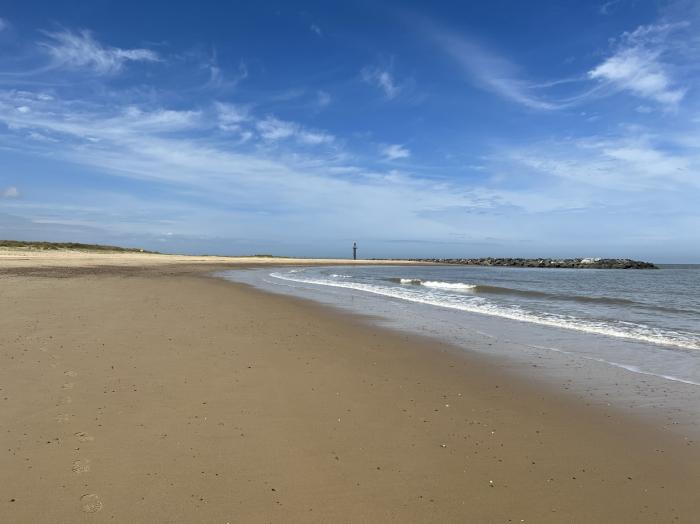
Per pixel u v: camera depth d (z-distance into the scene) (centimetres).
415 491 399
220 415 557
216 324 1176
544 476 435
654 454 489
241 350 896
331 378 741
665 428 565
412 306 1809
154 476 405
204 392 638
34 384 631
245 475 415
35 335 917
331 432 523
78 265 3966
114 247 9538
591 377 796
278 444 484
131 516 345
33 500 361
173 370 735
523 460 468
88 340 901
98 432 491
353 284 3164
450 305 1866
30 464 416
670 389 730
